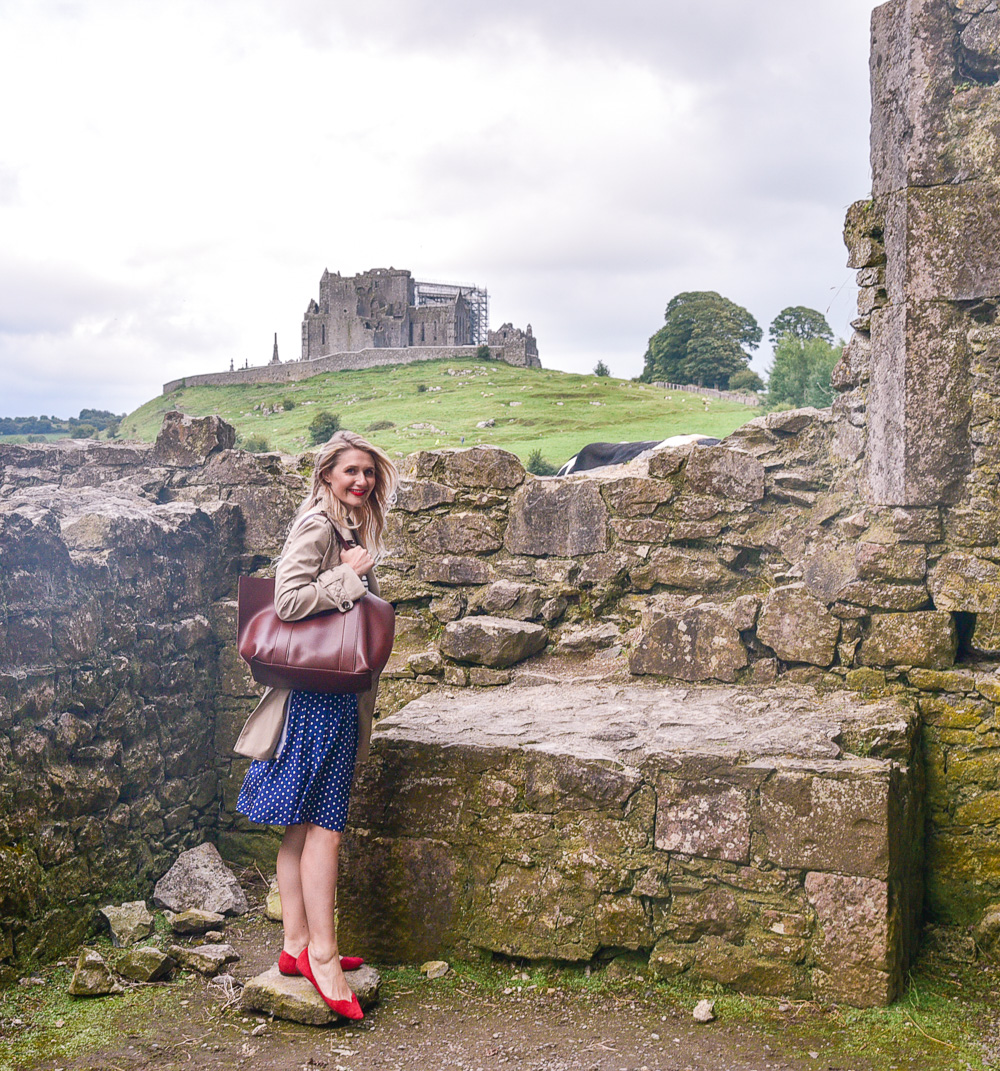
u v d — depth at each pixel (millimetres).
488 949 3580
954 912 3988
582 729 3844
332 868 3217
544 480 5414
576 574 5277
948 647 4059
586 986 3416
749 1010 3207
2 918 3643
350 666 3074
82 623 4324
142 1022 3230
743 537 4934
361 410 65125
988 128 3979
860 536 4352
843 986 3203
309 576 3156
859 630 4246
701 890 3385
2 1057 2971
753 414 46656
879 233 4449
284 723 3205
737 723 3854
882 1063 2857
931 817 4047
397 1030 3109
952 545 4105
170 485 6086
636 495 5152
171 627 5145
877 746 3645
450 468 5555
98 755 4371
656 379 74250
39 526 4086
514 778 3582
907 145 4121
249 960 3939
